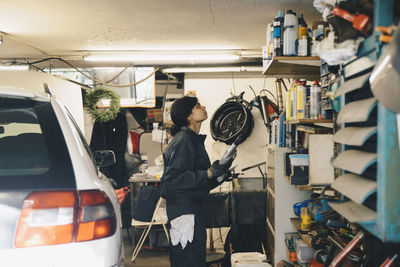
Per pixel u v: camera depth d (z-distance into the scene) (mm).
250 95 5414
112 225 1493
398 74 1107
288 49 2533
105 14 3254
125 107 5895
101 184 1618
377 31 1280
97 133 5633
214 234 4719
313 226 2682
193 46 4465
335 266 1588
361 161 1372
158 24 3566
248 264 3072
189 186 2383
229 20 3447
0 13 3189
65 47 4441
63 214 1356
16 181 1353
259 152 5227
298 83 2781
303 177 2553
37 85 4156
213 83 5438
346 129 1584
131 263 4098
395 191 1239
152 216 4191
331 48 1442
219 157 5312
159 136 5496
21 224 1302
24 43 4230
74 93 4797
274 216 3143
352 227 1708
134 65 5383
